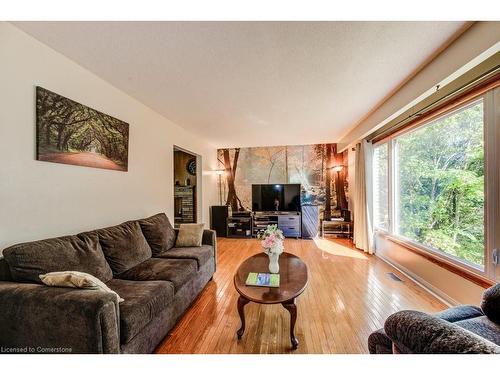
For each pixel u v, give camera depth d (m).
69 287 1.32
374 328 1.94
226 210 5.70
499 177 1.83
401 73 2.26
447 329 0.88
